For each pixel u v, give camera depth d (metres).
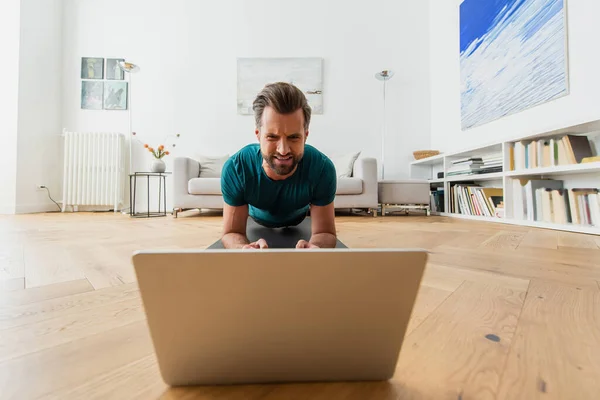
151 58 3.30
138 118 3.30
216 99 3.33
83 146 3.15
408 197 2.77
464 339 0.46
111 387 0.35
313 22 3.31
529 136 1.82
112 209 3.33
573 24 1.68
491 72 2.37
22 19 2.90
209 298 0.30
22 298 0.65
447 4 3.02
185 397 0.33
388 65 3.32
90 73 3.28
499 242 1.31
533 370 0.38
